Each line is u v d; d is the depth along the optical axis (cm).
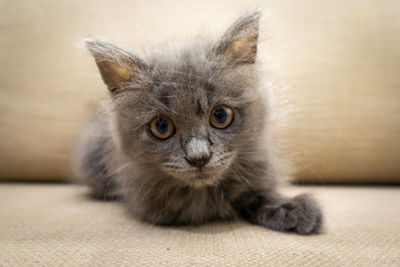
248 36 21
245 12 22
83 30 36
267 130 22
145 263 16
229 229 20
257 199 22
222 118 20
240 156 21
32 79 36
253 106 21
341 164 33
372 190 31
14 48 37
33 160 36
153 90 20
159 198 22
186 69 20
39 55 36
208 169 19
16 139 36
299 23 34
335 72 33
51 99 36
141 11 36
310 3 35
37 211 25
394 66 32
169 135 20
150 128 20
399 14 33
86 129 31
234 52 22
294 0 35
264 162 22
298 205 20
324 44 34
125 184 23
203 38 23
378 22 33
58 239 19
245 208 22
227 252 17
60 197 30
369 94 33
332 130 33
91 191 31
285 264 16
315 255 16
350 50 33
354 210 24
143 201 22
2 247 18
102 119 26
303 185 34
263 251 17
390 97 32
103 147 27
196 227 21
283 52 33
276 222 20
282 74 25
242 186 22
